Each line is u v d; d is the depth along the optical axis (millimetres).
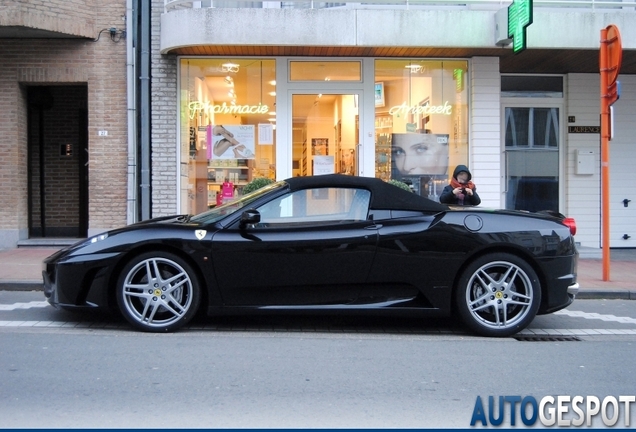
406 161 11805
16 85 11352
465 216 6434
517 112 12977
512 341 6414
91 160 11375
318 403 4574
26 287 8562
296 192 6461
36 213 12805
